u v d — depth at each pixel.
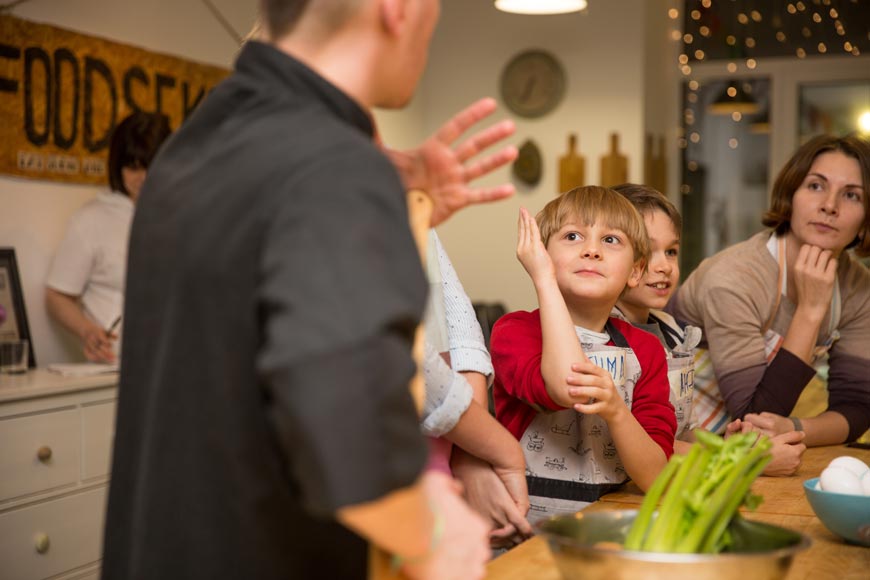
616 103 5.96
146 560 0.85
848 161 2.06
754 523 1.08
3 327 3.43
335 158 0.76
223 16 4.64
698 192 7.01
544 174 6.10
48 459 2.94
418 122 6.29
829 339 2.22
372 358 0.68
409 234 0.75
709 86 6.95
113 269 3.63
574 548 0.99
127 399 0.92
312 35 0.86
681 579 0.95
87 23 3.88
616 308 1.97
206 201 0.82
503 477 1.49
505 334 1.65
